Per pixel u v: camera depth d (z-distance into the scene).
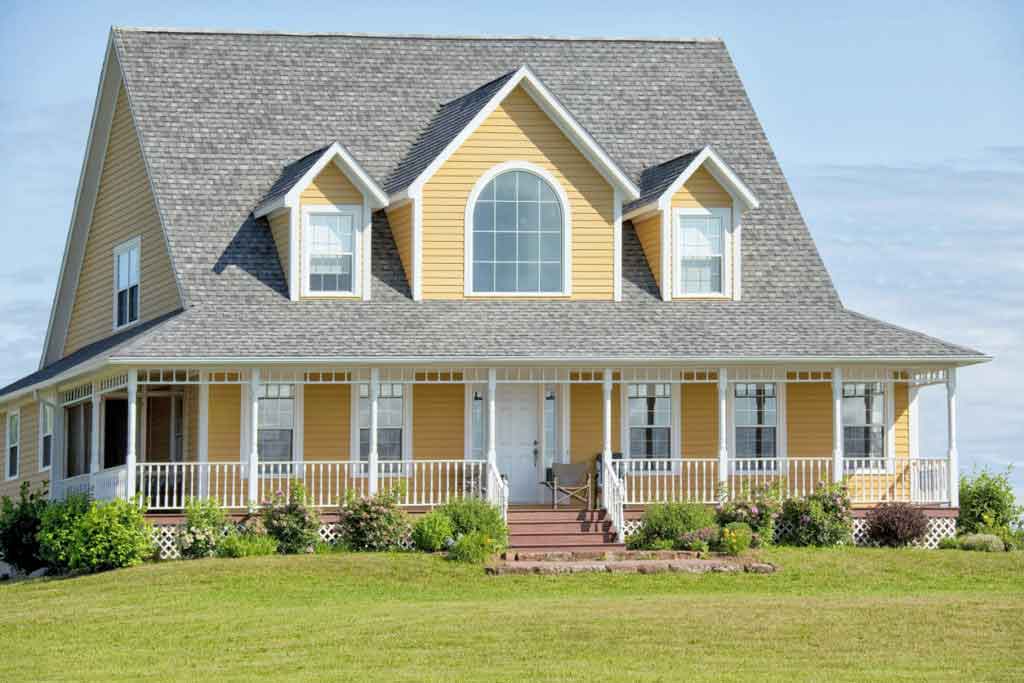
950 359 40.59
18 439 49.69
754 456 42.34
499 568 35.16
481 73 46.53
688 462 41.78
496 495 39.06
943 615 30.70
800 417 42.47
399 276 41.81
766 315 42.22
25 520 41.25
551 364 39.81
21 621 31.48
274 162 43.50
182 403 42.16
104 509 36.84
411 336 39.78
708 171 42.84
